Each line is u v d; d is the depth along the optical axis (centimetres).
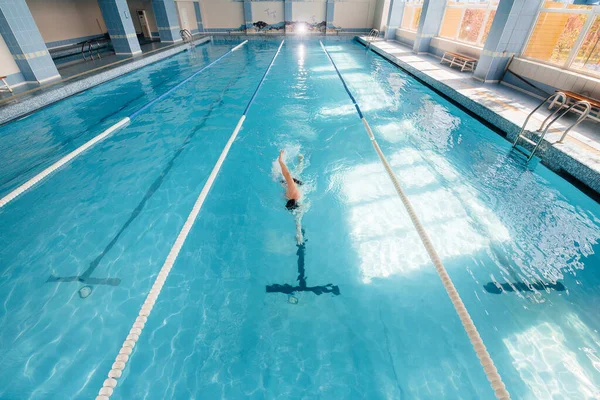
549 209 353
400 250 305
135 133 558
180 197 390
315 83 850
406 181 409
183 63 1090
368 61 1102
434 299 257
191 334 234
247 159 468
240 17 1689
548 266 280
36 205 371
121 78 893
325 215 351
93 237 325
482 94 630
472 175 419
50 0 1066
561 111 525
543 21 616
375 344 226
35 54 719
